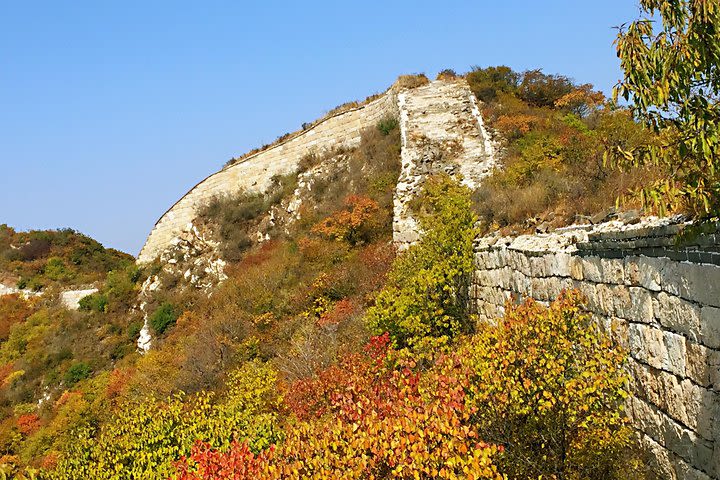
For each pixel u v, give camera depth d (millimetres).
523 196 11773
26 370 23969
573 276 7191
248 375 12844
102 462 8891
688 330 4875
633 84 4496
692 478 4898
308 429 5566
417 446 4512
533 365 5902
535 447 5871
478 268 11172
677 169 4508
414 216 16906
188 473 5910
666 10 4383
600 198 9188
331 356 12992
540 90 23672
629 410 6023
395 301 11688
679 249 4930
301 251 20656
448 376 6113
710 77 4410
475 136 20938
